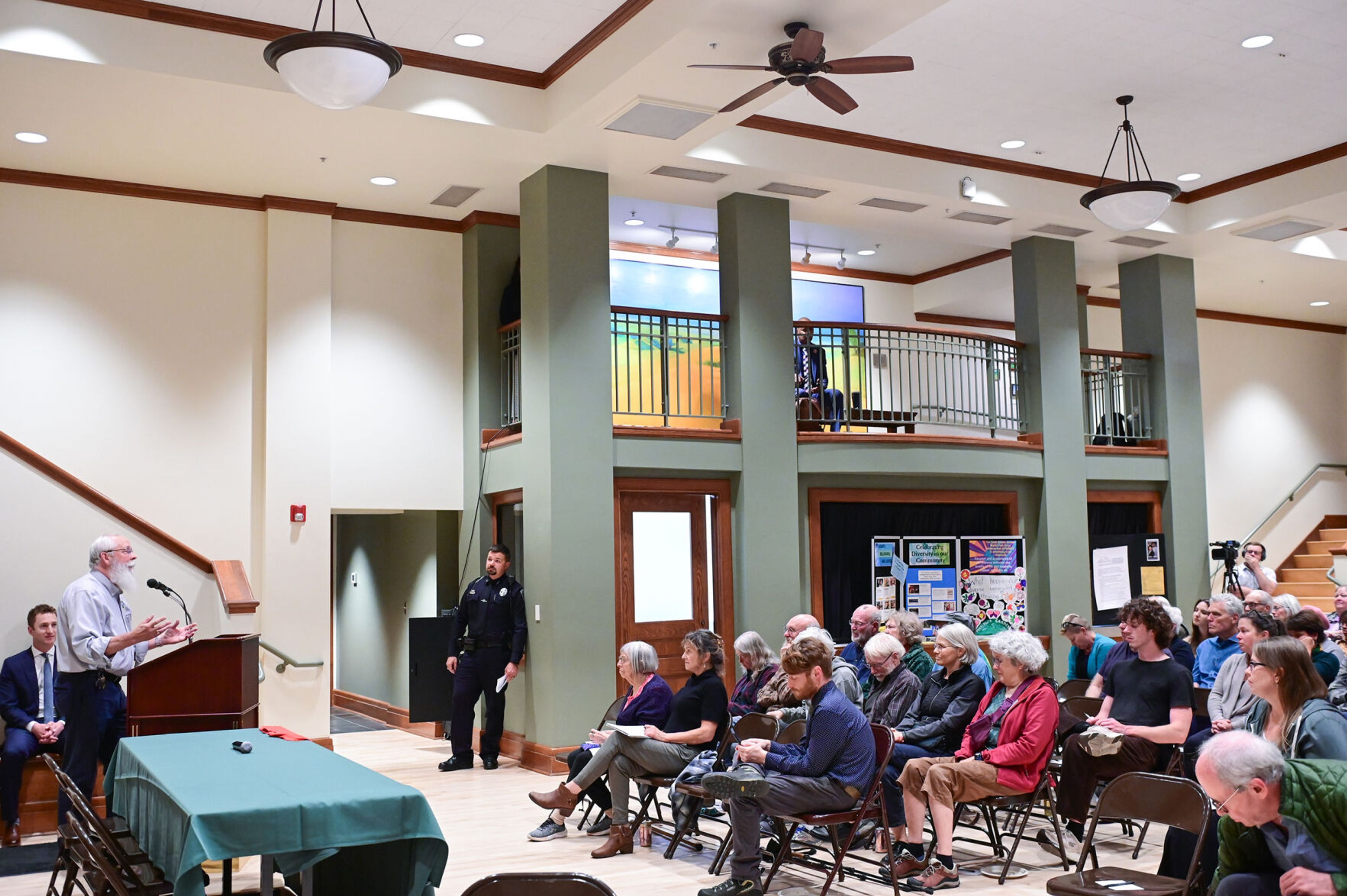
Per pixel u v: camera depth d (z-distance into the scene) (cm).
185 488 848
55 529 649
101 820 416
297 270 890
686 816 566
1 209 806
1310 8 696
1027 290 1056
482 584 850
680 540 886
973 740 537
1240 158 956
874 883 510
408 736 988
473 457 934
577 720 813
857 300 1266
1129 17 703
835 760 483
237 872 543
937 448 952
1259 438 1414
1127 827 589
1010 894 489
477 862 559
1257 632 534
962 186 935
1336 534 1423
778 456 901
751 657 653
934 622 950
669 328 966
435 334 946
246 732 527
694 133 777
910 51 742
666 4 652
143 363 841
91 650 557
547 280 830
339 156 806
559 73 757
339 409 905
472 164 830
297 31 696
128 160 803
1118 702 557
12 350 802
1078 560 1038
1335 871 289
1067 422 1047
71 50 642
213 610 676
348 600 1213
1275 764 297
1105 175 993
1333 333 1502
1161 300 1118
